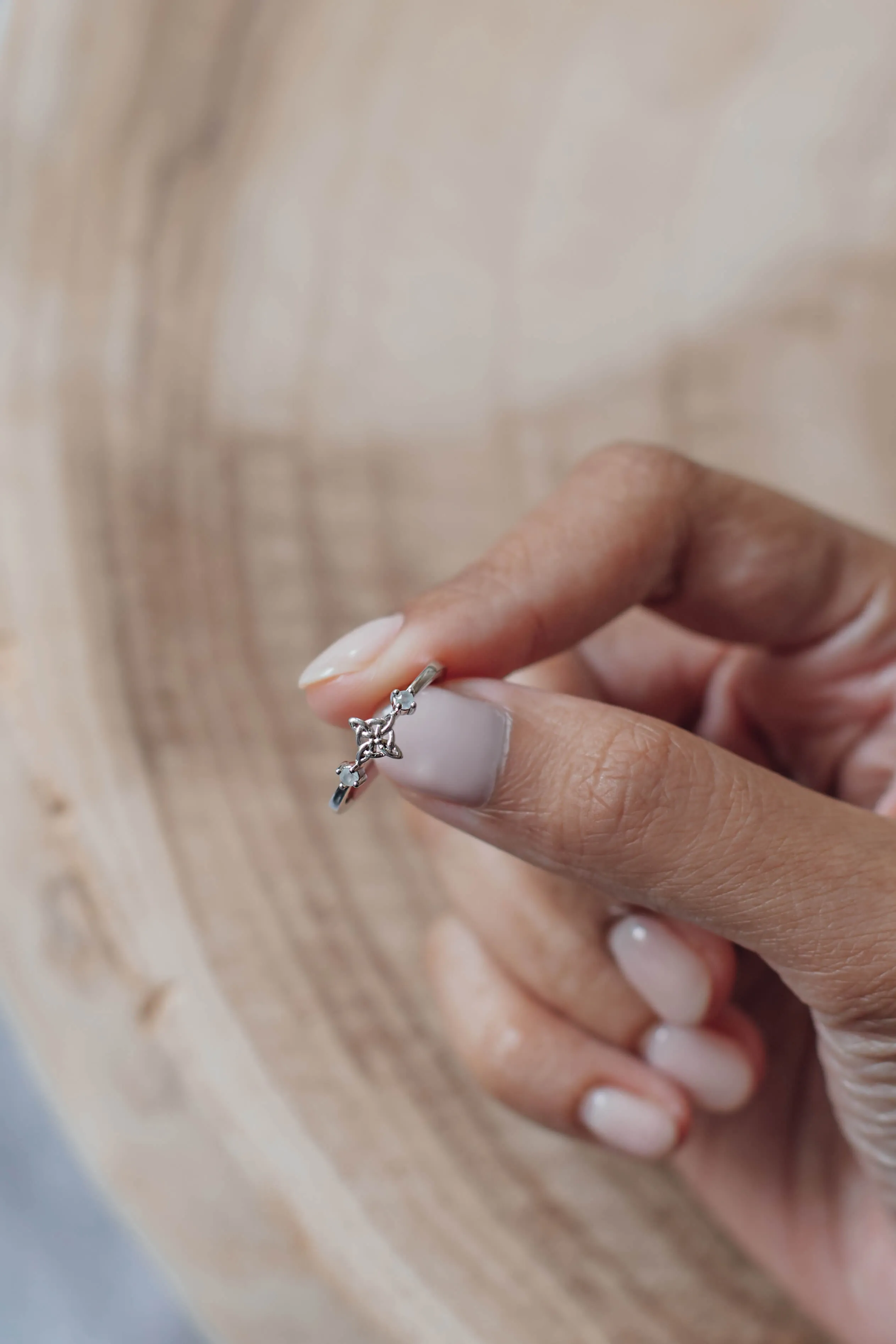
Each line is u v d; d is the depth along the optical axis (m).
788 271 0.34
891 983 0.23
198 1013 0.30
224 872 0.30
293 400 0.32
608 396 0.33
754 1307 0.30
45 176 0.32
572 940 0.28
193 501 0.32
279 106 0.33
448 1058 0.30
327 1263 0.29
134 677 0.31
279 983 0.30
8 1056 0.43
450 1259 0.29
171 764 0.30
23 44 0.32
